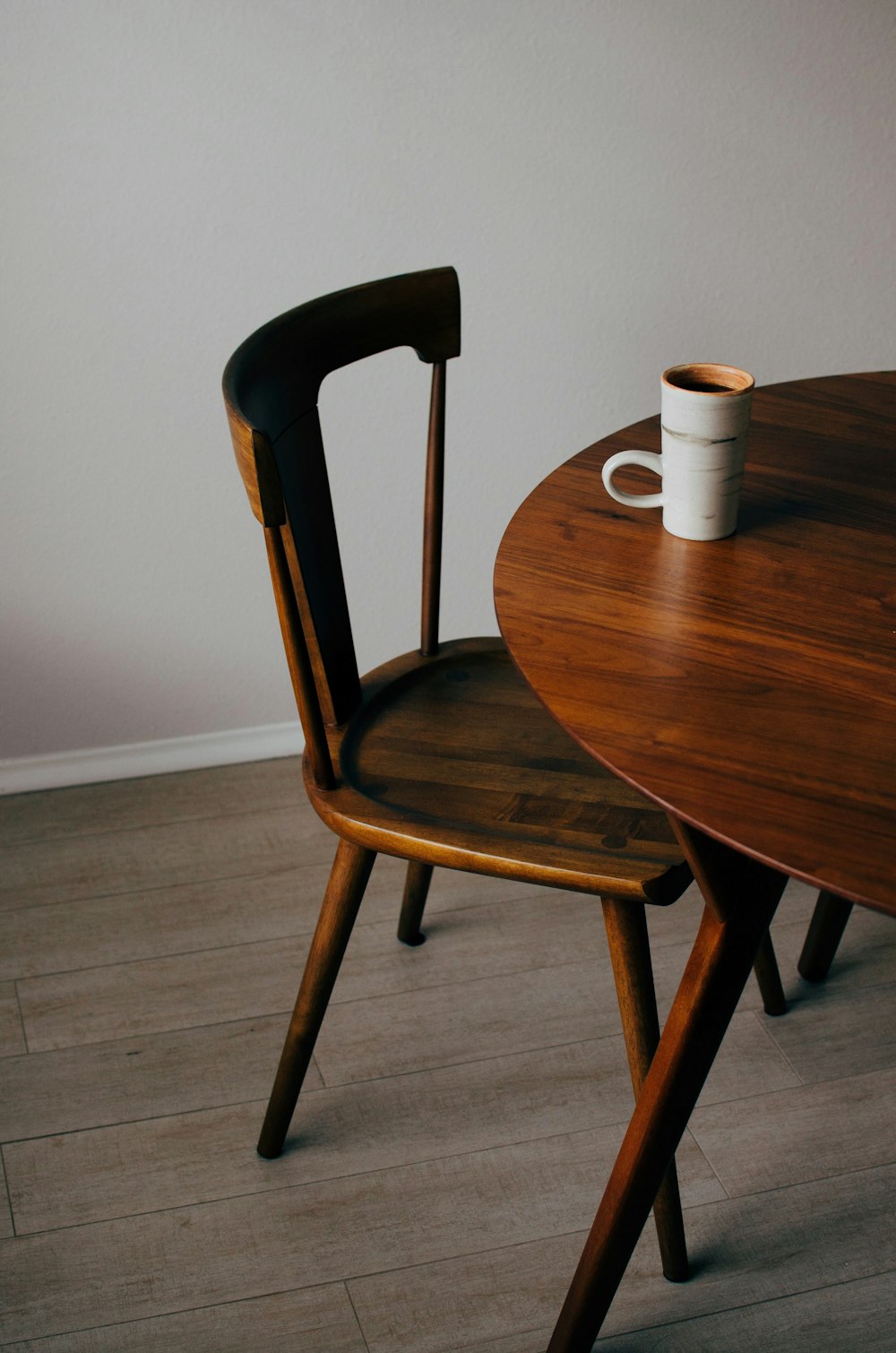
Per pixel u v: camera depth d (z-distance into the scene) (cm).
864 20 161
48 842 176
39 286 155
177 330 162
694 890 166
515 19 152
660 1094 94
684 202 169
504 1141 131
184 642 184
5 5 139
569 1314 105
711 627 89
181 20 144
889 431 120
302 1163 129
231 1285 117
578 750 119
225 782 189
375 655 195
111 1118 134
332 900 116
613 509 107
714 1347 112
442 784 114
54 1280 117
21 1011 147
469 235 165
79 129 148
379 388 171
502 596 94
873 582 94
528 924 161
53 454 166
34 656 179
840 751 76
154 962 155
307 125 153
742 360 184
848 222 175
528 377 177
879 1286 117
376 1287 117
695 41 158
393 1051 142
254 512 97
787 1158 129
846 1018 146
